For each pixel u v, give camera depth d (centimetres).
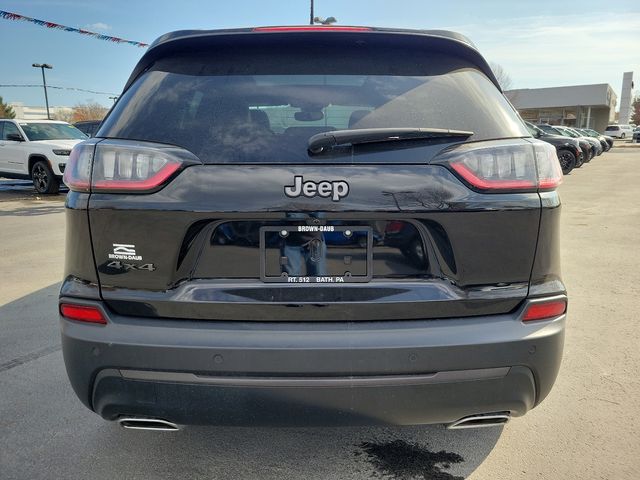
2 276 545
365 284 188
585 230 785
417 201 185
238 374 182
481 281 190
